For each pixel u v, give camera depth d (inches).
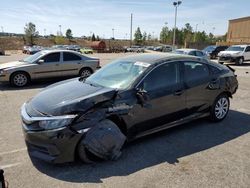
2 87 402.9
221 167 155.9
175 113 197.2
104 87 179.2
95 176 144.3
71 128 145.6
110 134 156.1
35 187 134.1
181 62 204.4
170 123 196.7
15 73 402.3
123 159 163.5
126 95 168.7
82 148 150.6
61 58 443.2
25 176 143.8
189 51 720.3
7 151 173.5
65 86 188.9
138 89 175.3
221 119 236.8
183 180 141.6
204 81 214.5
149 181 140.2
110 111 159.3
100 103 156.2
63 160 148.0
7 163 157.6
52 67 432.1
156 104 182.9
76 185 136.0
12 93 357.7
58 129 143.9
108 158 158.4
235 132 211.9
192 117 211.8
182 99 199.0
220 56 932.0
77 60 458.9
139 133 179.5
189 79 205.5
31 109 159.0
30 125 150.0
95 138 151.7
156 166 155.8
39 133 146.3
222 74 231.6
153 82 184.2
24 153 170.7
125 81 180.1
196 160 164.1
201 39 3516.2
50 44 3804.1
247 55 922.1
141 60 198.8
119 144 160.7
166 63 195.2
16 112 261.4
